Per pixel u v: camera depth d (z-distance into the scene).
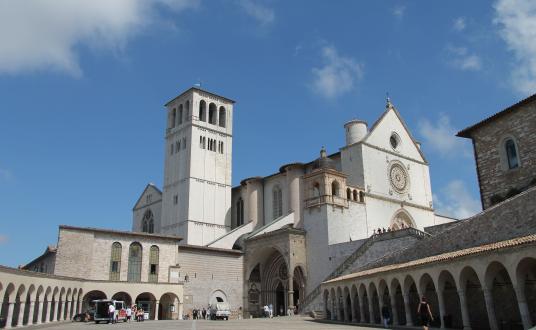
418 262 35.34
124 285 60.81
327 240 64.75
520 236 30.59
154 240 65.19
